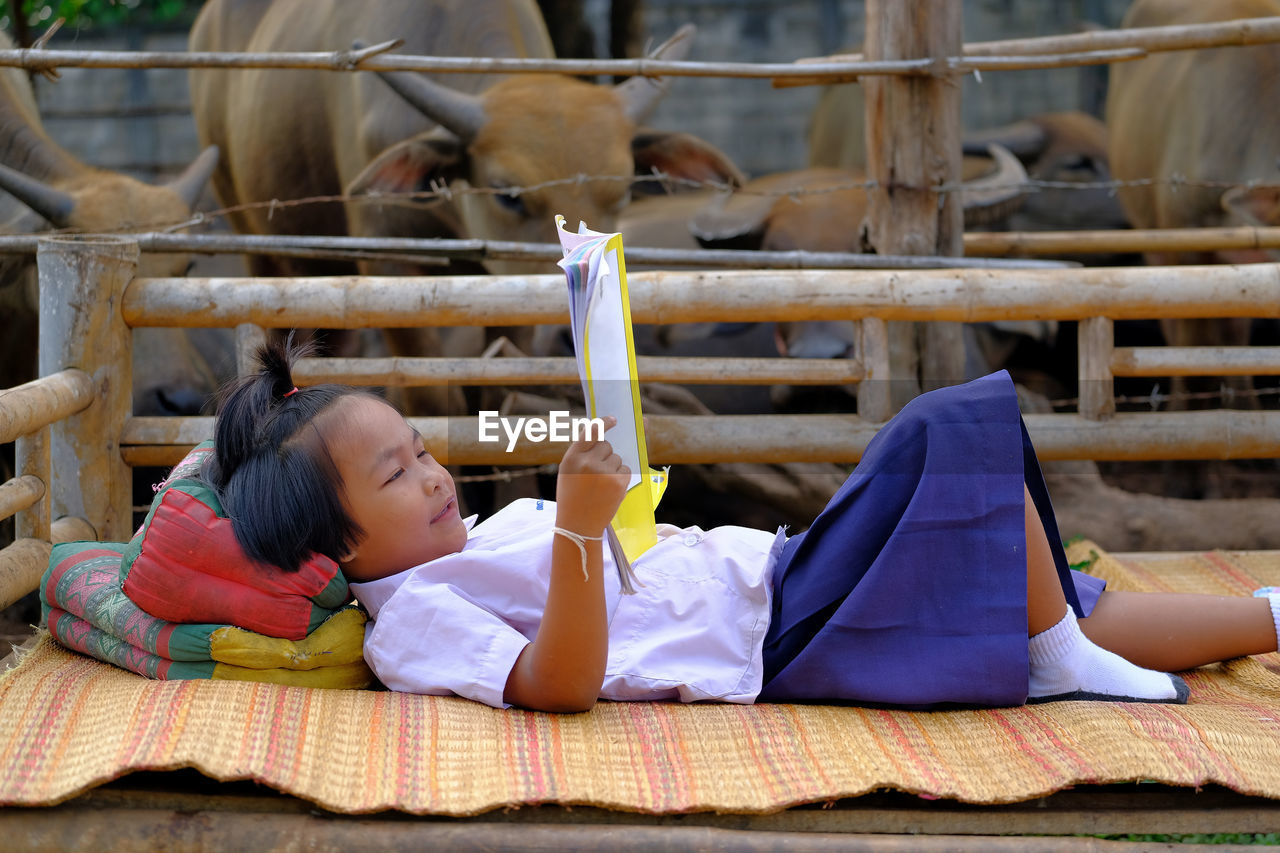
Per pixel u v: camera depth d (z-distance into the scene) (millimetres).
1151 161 5230
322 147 4715
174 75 9180
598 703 1628
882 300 2473
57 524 2309
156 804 1409
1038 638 1684
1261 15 4828
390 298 2414
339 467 1574
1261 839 1450
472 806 1363
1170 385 4820
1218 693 1791
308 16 4797
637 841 1375
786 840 1390
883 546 1667
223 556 1556
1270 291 2447
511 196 4023
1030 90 9023
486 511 3635
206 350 4695
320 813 1394
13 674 1621
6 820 1366
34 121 4152
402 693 1607
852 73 3016
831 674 1644
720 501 3652
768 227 4789
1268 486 4152
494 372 2465
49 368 2346
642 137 4410
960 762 1486
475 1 4457
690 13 9898
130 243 2404
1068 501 3297
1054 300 2477
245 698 1492
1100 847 1410
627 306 1465
